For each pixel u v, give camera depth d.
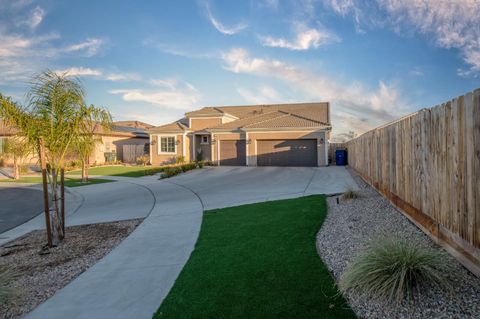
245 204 9.08
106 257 5.29
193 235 6.19
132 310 3.47
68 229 7.53
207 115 26.58
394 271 3.23
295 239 5.32
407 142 5.59
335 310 3.07
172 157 26.66
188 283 3.94
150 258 5.09
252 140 22.84
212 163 24.45
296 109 28.70
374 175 9.08
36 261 5.41
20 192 14.74
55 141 6.29
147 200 11.00
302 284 3.65
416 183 5.10
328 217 6.63
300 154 22.00
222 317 3.09
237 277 3.97
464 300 2.91
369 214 6.36
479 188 3.11
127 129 35.22
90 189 14.64
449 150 3.79
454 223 3.69
